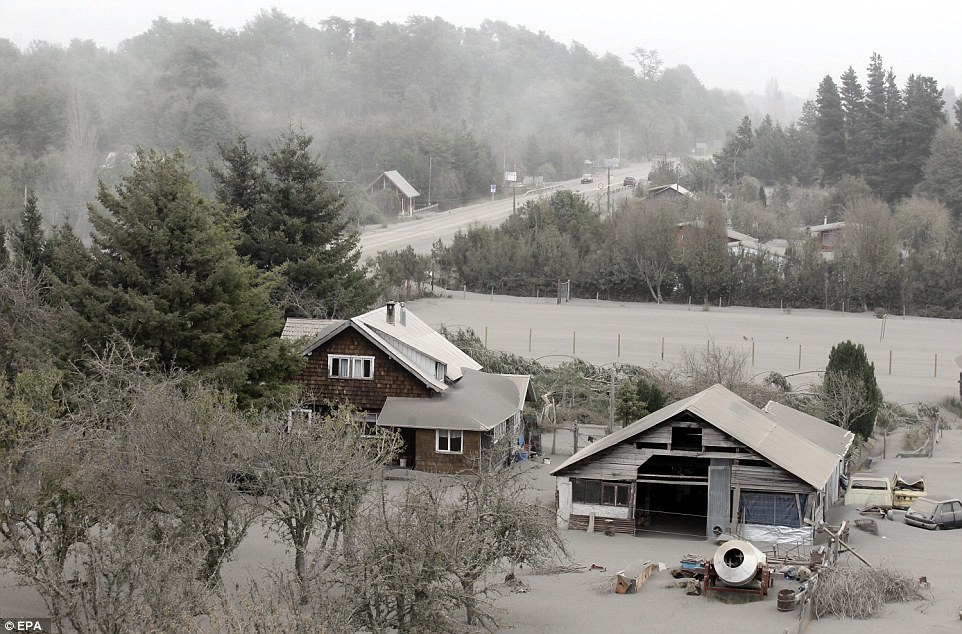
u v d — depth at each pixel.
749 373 72.31
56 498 27.22
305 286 66.06
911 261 109.38
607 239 119.44
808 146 197.00
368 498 33.31
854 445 54.41
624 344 85.25
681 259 112.25
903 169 164.12
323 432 29.84
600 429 60.19
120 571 23.67
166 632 22.19
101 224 45.69
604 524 40.28
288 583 24.62
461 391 50.94
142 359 36.69
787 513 38.50
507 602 30.67
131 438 28.56
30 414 30.05
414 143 191.88
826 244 137.25
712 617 29.23
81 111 175.88
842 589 30.11
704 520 43.06
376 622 24.72
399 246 133.25
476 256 117.06
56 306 53.00
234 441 28.97
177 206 45.56
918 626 28.41
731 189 174.00
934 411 64.81
